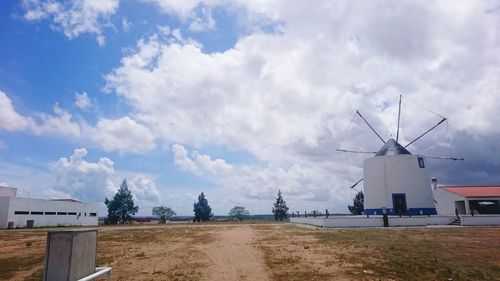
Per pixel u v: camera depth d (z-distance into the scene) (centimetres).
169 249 2111
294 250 1928
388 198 4350
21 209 5366
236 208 9200
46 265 762
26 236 3359
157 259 1739
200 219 8500
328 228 3416
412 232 2769
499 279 1301
